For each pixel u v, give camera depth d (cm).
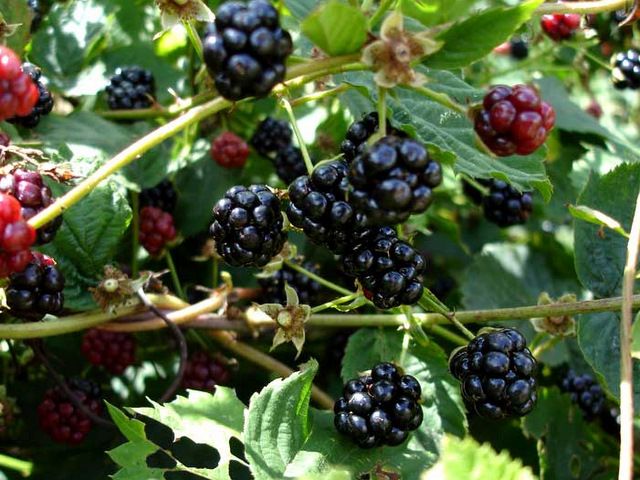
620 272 28
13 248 18
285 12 32
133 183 29
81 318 25
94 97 35
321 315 27
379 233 22
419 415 23
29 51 31
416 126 24
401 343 27
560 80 45
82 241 26
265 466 22
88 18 32
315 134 37
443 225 40
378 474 23
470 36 19
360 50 18
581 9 22
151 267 33
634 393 26
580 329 27
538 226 41
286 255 28
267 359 29
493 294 37
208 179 35
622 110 56
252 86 18
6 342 29
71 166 24
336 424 23
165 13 22
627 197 29
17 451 31
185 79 35
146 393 31
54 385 30
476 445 17
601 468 32
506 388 22
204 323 27
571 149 40
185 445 29
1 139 24
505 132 19
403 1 23
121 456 22
